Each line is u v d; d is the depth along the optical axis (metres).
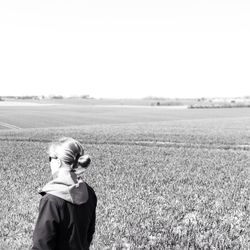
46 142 35.12
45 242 3.50
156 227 9.51
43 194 3.70
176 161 23.52
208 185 15.72
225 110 130.38
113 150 29.11
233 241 8.52
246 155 27.48
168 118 90.25
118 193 13.55
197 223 9.94
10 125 61.84
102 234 8.77
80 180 3.78
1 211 10.80
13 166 19.89
